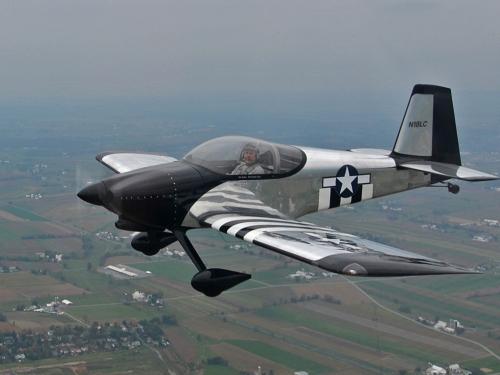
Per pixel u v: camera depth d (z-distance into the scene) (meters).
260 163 13.15
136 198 12.15
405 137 15.85
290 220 11.99
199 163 12.81
